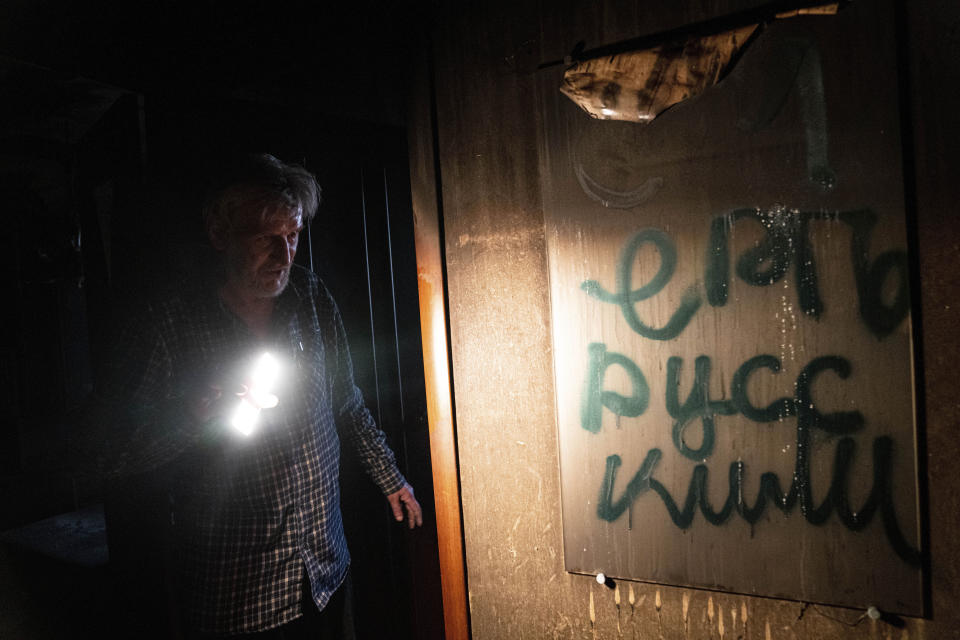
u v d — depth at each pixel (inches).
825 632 69.1
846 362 65.2
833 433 66.2
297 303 74.5
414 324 94.3
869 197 63.1
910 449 63.2
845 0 62.9
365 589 96.8
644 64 71.9
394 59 88.0
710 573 72.9
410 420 96.0
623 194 74.0
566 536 80.5
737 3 67.7
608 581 79.8
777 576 69.8
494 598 88.3
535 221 80.4
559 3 76.2
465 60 82.7
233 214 65.1
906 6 60.9
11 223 120.2
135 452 61.8
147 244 73.0
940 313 61.8
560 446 79.7
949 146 60.3
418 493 96.5
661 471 74.4
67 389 137.7
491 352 85.0
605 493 77.6
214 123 76.5
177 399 64.6
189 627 68.9
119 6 66.7
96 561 103.3
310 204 71.8
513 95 80.0
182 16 71.8
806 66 64.8
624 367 75.4
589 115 75.0
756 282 68.4
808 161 65.3
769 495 69.4
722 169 69.1
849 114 63.3
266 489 67.4
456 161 84.8
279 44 80.0
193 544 67.4
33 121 100.6
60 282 124.3
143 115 73.0
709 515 72.4
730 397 70.4
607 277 75.6
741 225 68.7
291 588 69.3
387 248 94.5
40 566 108.7
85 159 78.8
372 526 96.7
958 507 62.3
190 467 67.0
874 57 61.8
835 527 66.8
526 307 82.2
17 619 106.6
